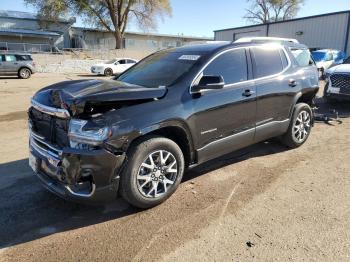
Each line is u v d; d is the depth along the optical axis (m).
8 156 5.38
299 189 4.12
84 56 37.53
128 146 3.32
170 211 3.62
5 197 3.96
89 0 41.88
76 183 3.22
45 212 3.63
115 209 3.69
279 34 30.72
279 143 5.84
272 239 3.09
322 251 2.91
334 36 26.33
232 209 3.65
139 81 4.23
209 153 4.18
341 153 5.45
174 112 3.63
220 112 4.14
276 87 4.93
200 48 4.53
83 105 3.13
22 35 41.31
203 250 2.95
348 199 3.85
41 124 3.61
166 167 3.70
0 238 3.17
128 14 44.53
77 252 2.95
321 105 9.93
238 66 4.48
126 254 2.92
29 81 19.69
